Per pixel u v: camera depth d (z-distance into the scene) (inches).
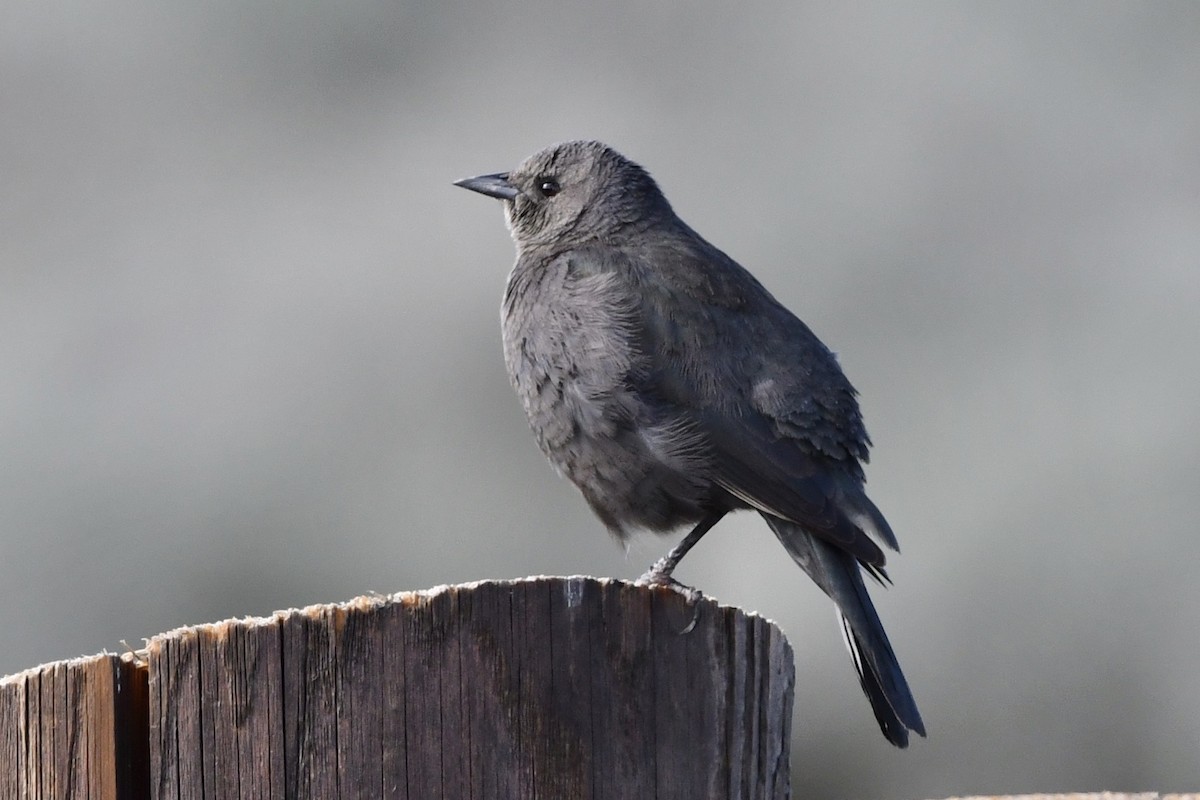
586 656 276.1
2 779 257.9
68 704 257.6
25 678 258.2
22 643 698.8
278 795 257.0
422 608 265.1
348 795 259.6
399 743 262.4
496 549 721.6
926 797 658.8
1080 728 669.3
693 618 284.8
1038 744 669.3
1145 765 660.7
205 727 256.4
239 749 256.7
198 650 257.1
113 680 257.3
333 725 259.9
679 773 281.6
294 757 258.1
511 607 271.3
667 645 282.4
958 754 664.4
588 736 275.0
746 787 288.7
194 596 712.4
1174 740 661.9
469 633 267.7
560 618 274.5
